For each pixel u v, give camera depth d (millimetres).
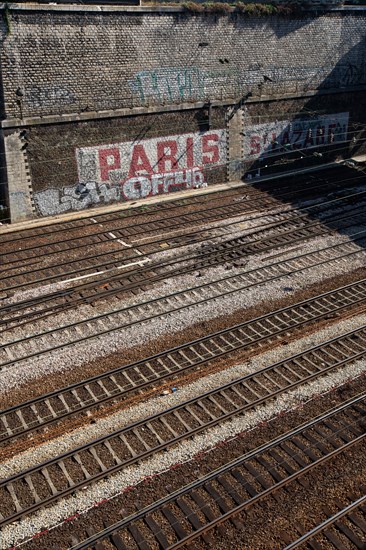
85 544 8453
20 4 19875
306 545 8445
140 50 23297
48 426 11141
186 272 17406
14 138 21281
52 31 20953
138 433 10820
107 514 9031
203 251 18969
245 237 20156
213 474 9664
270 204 23797
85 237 20562
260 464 10008
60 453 10289
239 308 15453
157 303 15703
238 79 26609
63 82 21844
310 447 10391
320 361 13055
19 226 21828
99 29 22000
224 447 10430
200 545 8500
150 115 24266
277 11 26375
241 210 23109
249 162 28188
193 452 10305
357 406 11508
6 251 19422
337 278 17219
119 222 22156
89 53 22078
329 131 31062
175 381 12359
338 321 14703
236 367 12750
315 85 29641
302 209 22906
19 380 12500
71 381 12461
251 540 8539
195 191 26156
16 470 9930
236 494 9344
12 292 16438
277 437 10594
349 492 9359
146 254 18703
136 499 9312
